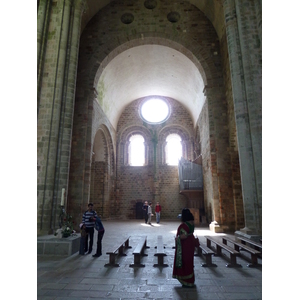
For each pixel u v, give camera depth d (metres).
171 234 11.47
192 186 18.30
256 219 7.85
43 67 9.84
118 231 12.73
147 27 15.30
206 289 4.41
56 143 9.16
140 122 23.69
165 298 4.02
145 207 17.59
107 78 17.97
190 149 22.77
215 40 15.05
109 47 15.17
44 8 10.33
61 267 5.84
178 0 15.77
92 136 14.84
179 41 15.09
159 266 5.84
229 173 13.20
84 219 7.58
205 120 16.06
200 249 7.06
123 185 22.47
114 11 15.74
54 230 8.46
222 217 12.65
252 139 8.27
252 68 8.73
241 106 8.71
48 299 3.95
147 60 18.92
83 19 15.06
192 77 18.19
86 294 4.16
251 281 4.82
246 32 9.10
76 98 14.34
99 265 6.01
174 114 23.75
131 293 4.22
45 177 8.77
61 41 10.16
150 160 22.80
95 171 20.70
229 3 9.79
